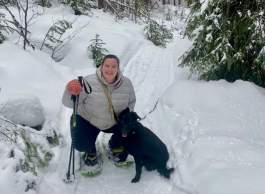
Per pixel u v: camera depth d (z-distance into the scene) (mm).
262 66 2990
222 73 3154
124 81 2125
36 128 2451
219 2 3020
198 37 3162
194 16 3199
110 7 7008
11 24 4133
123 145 2186
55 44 4090
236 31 3010
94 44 4113
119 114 2170
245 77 3135
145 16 7039
